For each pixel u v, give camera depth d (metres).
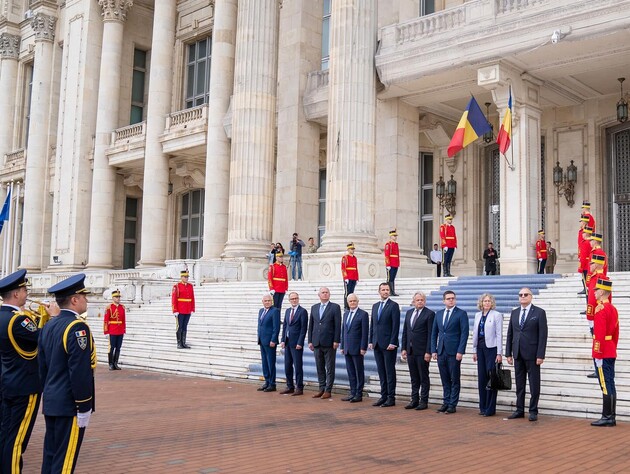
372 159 22.11
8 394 5.78
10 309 5.90
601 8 17.45
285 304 19.27
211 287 23.36
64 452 5.17
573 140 23.47
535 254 20.08
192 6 36.81
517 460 7.13
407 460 7.14
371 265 21.14
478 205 26.33
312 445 7.93
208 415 10.16
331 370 12.11
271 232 26.30
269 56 26.47
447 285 17.72
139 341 19.22
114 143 35.09
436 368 12.64
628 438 8.31
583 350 11.70
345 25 22.34
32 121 40.00
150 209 32.19
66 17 38.59
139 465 6.96
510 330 9.94
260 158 25.94
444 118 26.17
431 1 25.89
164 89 32.91
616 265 22.67
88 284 30.50
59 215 36.91
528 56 19.33
